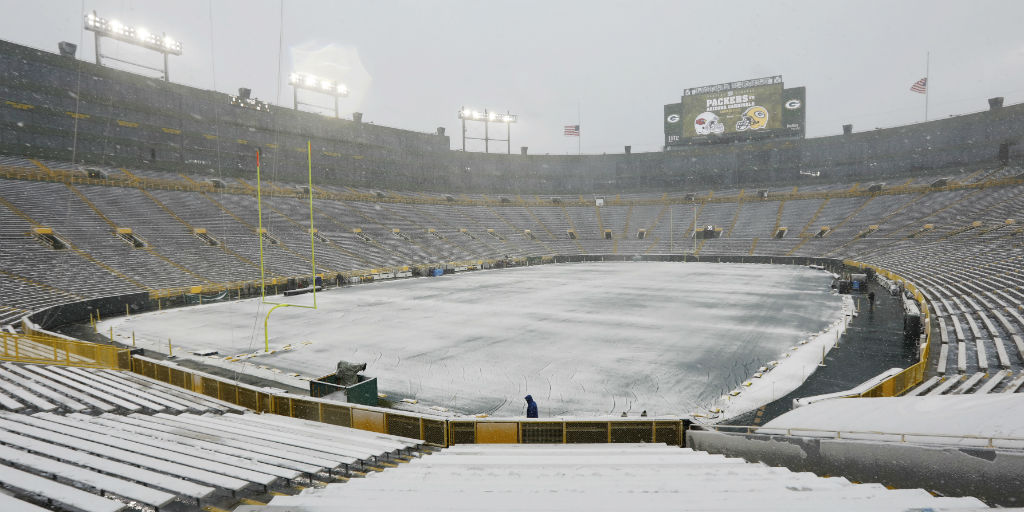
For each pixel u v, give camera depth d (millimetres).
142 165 48969
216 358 19875
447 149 76500
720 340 21750
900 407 7953
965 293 27516
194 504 5645
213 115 54188
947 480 5590
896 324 24109
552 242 71250
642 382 16359
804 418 8867
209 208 48156
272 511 4578
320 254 48250
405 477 6723
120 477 5871
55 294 28422
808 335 22328
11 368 13422
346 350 20906
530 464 7469
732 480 5852
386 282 45062
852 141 66438
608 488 5598
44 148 42844
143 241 39156
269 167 58812
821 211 63375
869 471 6395
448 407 14406
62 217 37375
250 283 37250
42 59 42625
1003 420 6004
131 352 16797
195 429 9461
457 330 24469
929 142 61281
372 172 68938
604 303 32062
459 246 62188
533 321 26500
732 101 72250
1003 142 56469
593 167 81375
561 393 15438
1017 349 16578
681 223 71438
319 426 11117
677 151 77438
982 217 48562
